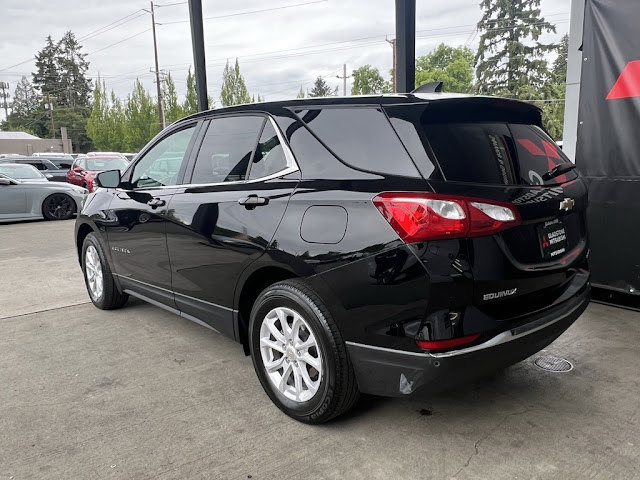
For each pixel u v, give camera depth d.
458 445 2.57
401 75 5.38
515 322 2.43
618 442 2.56
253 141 3.16
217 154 3.42
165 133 4.09
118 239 4.34
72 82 101.00
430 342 2.24
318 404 2.66
